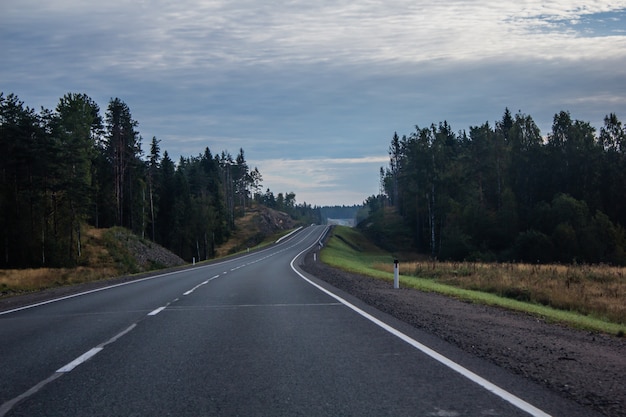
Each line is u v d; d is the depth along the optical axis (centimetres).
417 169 9106
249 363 746
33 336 1041
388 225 12381
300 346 869
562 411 516
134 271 6381
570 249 6109
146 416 517
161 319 1241
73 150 6575
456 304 1527
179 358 790
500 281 2530
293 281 2486
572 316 1459
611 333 1123
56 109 7506
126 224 9225
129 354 830
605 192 7706
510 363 729
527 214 7356
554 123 8181
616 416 501
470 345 862
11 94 6316
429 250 9494
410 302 1540
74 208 6400
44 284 3406
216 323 1153
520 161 8119
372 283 2345
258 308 1419
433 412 516
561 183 7950
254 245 12512
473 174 8738
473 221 7512
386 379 646
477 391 589
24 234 6134
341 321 1151
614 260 6019
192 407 543
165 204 11481
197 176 13862
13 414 530
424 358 765
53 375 696
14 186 6253
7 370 733
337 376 664
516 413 510
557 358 771
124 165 8644
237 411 528
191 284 2456
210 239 12156
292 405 545
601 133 7962
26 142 6041
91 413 529
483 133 9412
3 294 2555
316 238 10938
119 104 8438
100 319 1279
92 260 6334
